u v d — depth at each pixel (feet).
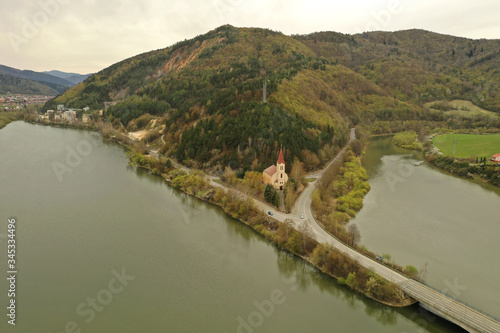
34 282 245.45
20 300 226.17
